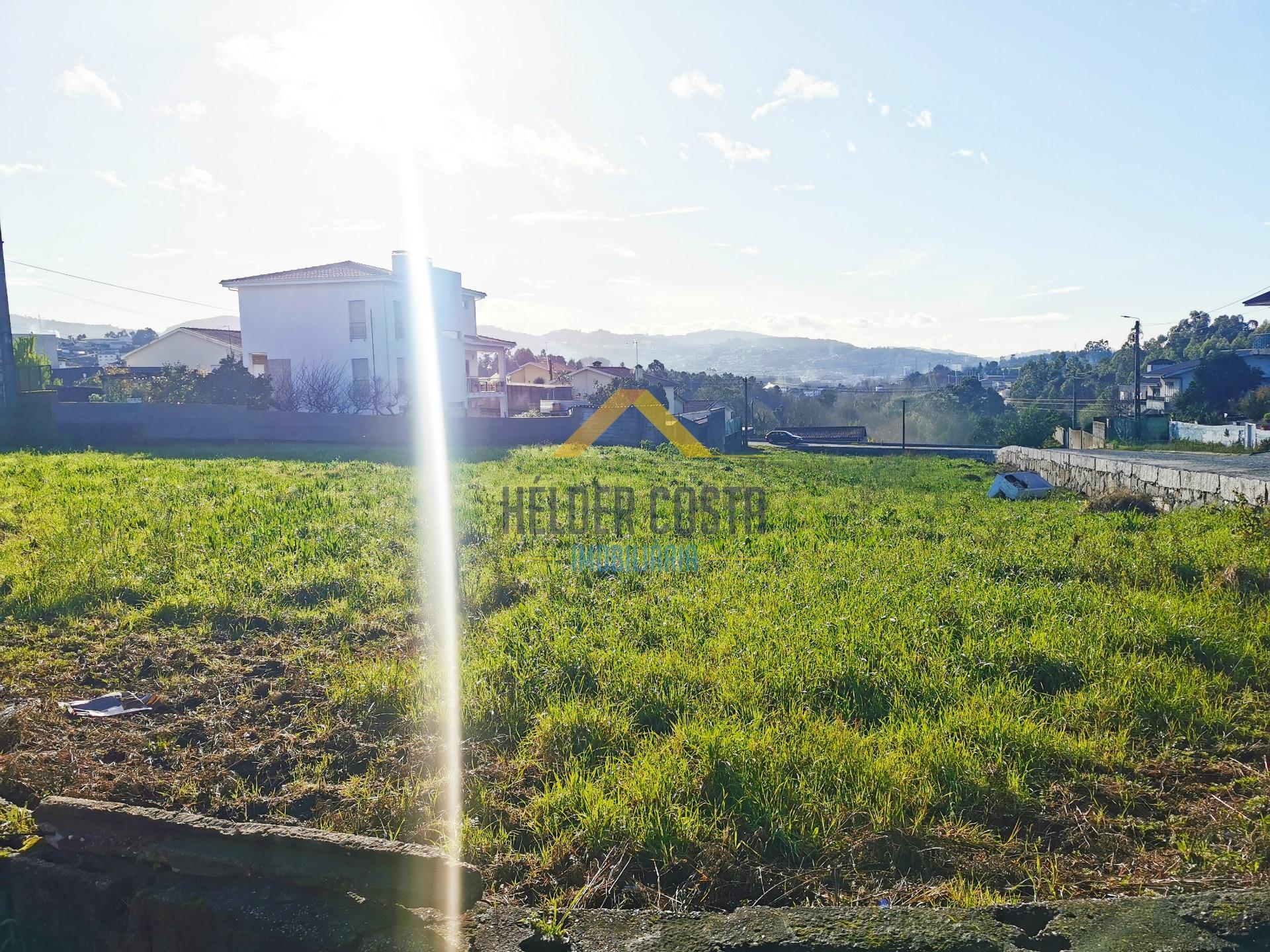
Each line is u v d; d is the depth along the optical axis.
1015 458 26.00
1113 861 3.53
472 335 49.25
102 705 5.22
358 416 32.19
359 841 2.84
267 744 4.68
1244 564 7.87
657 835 3.58
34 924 3.03
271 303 39.53
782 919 2.61
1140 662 5.55
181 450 25.58
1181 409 48.50
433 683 5.44
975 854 3.54
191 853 2.89
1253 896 2.65
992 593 7.30
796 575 8.22
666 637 6.37
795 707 4.91
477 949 2.51
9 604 7.25
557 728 4.66
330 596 7.85
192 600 7.34
